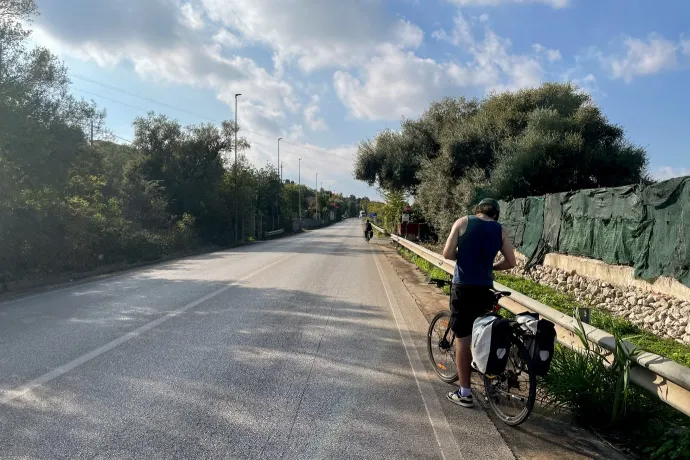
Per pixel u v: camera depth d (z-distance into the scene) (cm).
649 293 820
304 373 515
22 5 1336
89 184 1800
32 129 1295
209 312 821
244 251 2514
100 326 714
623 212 913
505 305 650
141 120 3094
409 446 359
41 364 529
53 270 1389
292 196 7988
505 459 345
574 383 407
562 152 1773
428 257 1409
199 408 416
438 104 3034
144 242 1980
